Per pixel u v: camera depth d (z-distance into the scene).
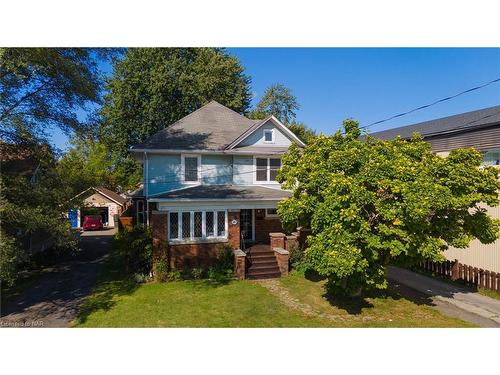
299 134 40.38
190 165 19.20
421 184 9.96
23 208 12.33
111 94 33.28
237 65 38.72
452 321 10.85
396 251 9.92
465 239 11.25
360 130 12.49
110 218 40.38
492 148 15.03
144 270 15.57
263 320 10.93
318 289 14.00
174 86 33.59
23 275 16.44
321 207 10.83
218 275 15.60
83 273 16.80
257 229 19.62
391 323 10.69
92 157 42.50
